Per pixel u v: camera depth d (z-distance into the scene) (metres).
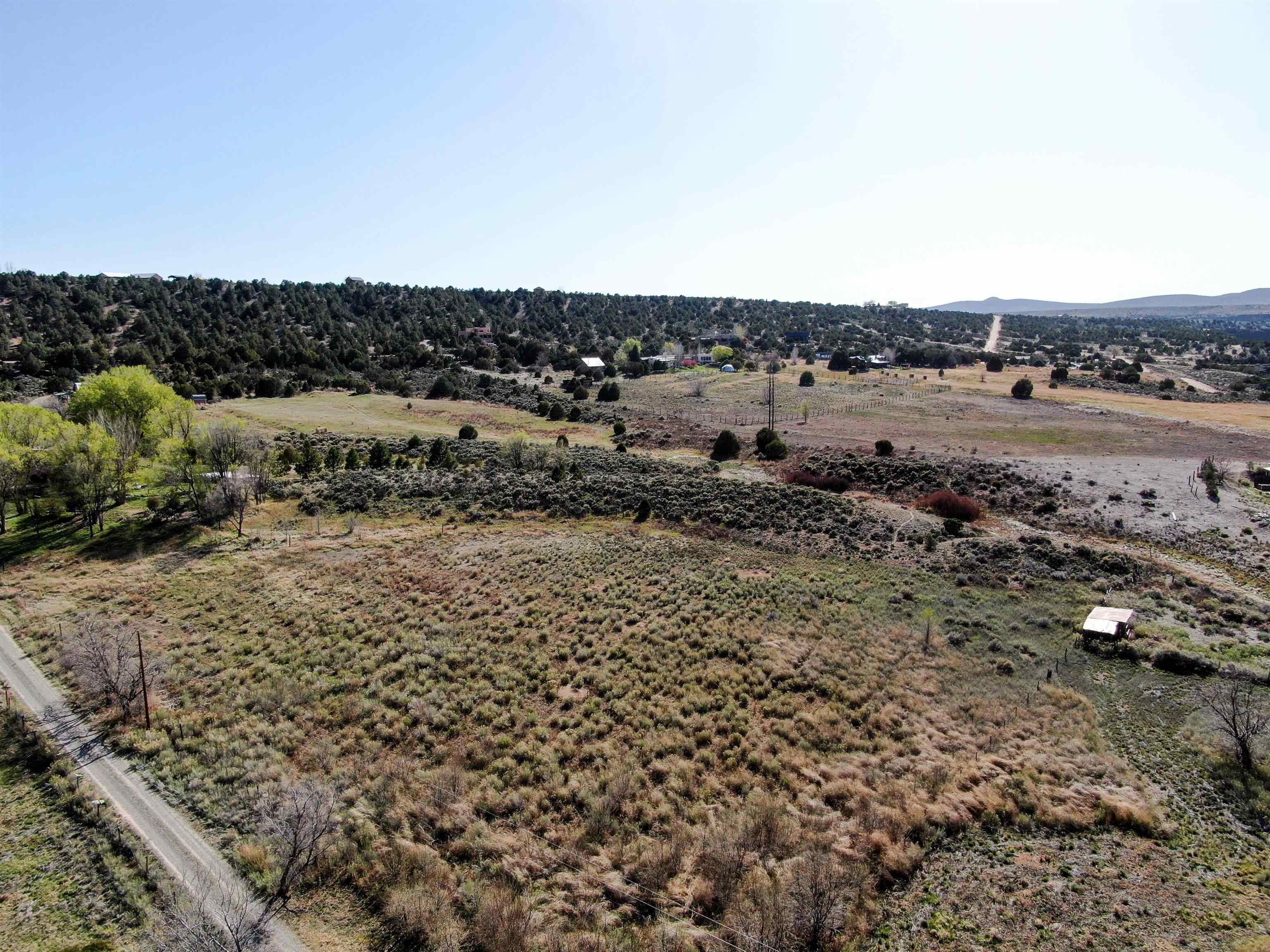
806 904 15.16
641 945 14.76
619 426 83.25
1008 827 18.62
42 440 51.44
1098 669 27.77
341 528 46.56
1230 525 45.62
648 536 44.44
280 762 21.59
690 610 32.44
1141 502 49.78
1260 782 20.31
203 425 54.75
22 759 21.77
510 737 22.84
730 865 16.66
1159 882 16.56
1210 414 82.69
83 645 27.31
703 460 68.12
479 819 19.02
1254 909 15.59
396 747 22.62
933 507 49.66
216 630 31.25
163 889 16.33
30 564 40.09
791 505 48.91
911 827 18.36
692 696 25.03
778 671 26.69
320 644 29.59
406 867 17.05
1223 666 27.00
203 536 44.53
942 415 85.81
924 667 27.53
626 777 20.41
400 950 14.77
